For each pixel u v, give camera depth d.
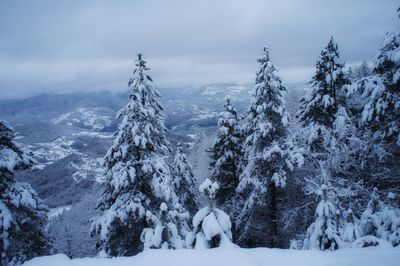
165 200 14.12
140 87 15.02
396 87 13.59
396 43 12.98
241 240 19.25
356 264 5.27
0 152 14.23
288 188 17.53
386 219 8.66
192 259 5.88
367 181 14.95
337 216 8.93
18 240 14.59
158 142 16.64
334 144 14.85
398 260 5.36
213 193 8.20
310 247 9.05
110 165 15.67
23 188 14.91
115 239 15.05
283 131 17.86
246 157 19.66
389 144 14.55
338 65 17.34
